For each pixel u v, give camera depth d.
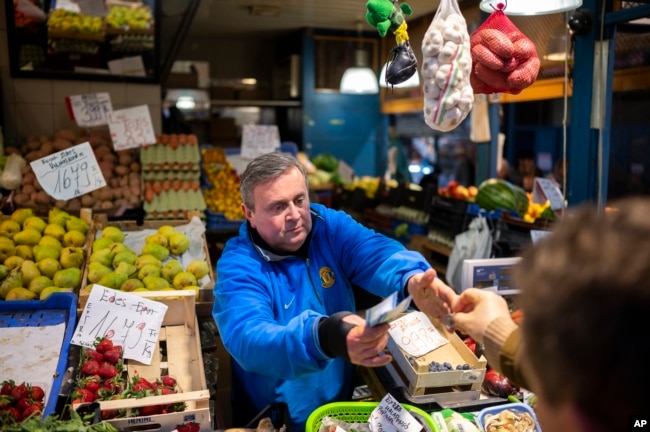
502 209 3.66
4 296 2.57
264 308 1.71
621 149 3.58
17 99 4.26
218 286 1.81
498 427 1.72
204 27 7.57
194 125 7.70
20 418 1.64
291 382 1.96
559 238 0.65
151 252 2.93
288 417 1.92
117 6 4.34
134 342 2.11
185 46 8.67
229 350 1.62
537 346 0.62
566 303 0.59
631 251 0.58
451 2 1.66
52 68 4.31
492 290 2.21
